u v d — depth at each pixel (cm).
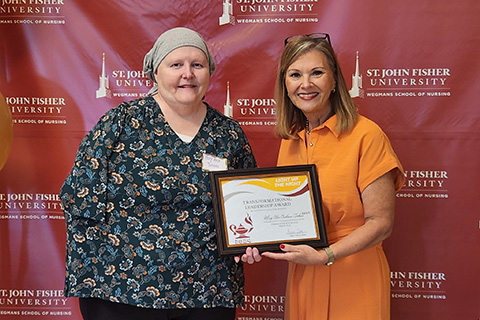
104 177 188
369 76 262
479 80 257
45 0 268
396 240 267
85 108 272
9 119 237
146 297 185
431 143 262
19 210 274
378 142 197
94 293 188
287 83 202
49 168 273
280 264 273
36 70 271
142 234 188
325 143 202
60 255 276
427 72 259
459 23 256
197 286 191
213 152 199
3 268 276
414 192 265
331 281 198
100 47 269
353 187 196
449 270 264
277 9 264
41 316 277
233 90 269
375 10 259
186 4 266
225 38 267
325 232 194
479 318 263
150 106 199
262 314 274
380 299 198
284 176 197
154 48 200
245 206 194
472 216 262
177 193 190
